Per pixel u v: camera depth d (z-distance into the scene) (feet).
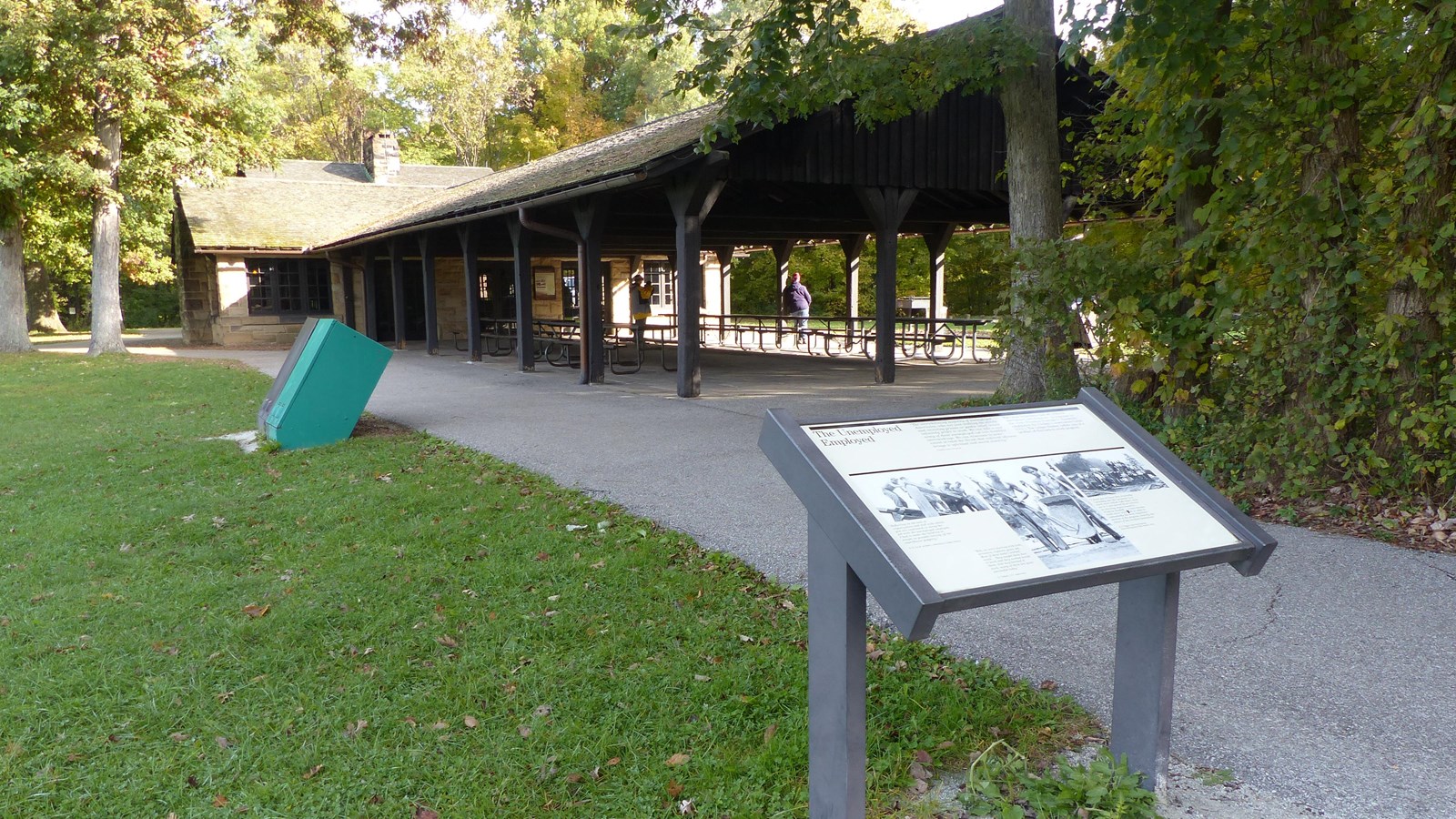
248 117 74.49
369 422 31.89
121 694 10.96
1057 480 7.86
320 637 12.51
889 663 11.43
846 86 27.66
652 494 20.66
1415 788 8.68
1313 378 18.03
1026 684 10.71
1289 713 10.14
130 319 147.95
